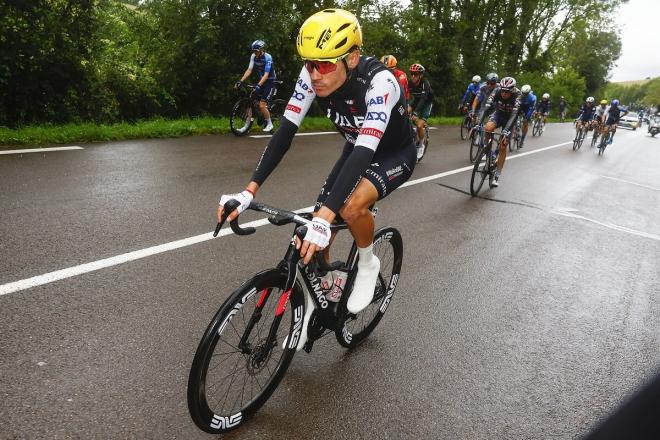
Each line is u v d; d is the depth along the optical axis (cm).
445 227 507
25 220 381
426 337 294
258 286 194
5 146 602
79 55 780
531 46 3728
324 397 231
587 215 628
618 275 430
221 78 1070
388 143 235
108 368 229
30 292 281
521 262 434
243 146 796
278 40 1073
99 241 361
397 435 212
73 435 188
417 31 1917
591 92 5694
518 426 226
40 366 224
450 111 2244
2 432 185
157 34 1030
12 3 691
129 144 715
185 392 221
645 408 52
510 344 296
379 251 280
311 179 629
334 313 242
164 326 268
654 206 732
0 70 678
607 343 310
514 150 1248
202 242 384
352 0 1460
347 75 204
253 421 211
